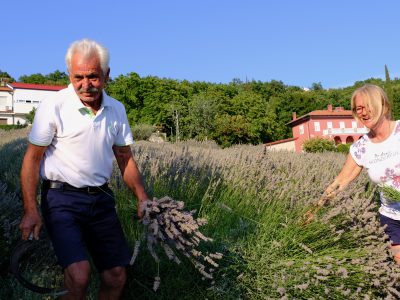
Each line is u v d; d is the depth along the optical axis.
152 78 71.31
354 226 3.69
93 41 2.73
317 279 3.24
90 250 2.86
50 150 2.74
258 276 3.31
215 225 3.86
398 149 3.67
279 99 96.81
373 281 3.43
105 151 2.83
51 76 133.38
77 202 2.70
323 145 49.97
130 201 3.76
